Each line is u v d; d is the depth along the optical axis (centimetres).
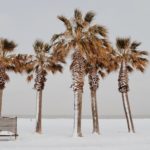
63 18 2548
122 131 3195
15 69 3028
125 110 2984
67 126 4625
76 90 2398
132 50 3122
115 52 3106
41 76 3041
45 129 3638
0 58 2911
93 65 2822
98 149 1373
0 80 2902
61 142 1730
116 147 1448
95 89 2809
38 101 2980
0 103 2888
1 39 2934
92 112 2775
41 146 1501
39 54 3084
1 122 1844
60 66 3091
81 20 2562
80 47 2441
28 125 4847
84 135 2406
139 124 5434
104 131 3198
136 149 1373
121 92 3025
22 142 1695
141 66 3081
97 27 2541
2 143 1628
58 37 2564
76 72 2445
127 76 3047
